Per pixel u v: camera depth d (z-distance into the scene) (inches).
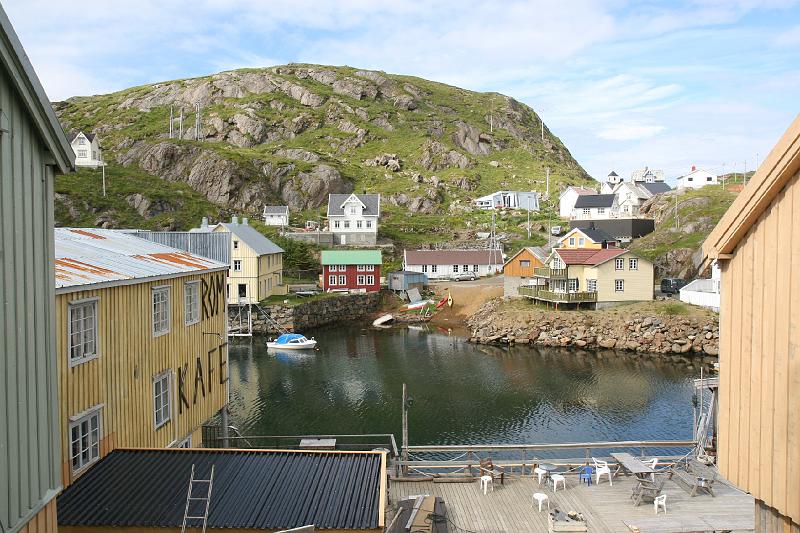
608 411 1344.7
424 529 581.0
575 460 838.5
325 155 5649.6
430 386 1571.1
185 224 3818.9
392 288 2950.3
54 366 346.3
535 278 2581.2
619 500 689.0
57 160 341.1
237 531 430.3
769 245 326.3
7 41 287.1
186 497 468.4
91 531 433.1
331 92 6948.8
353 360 1881.2
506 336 2162.9
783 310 313.4
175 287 757.3
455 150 5920.3
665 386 1547.7
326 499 464.8
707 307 2130.9
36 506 324.8
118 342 616.1
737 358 357.7
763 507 338.6
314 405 1406.3
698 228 3294.8
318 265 3373.5
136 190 4025.6
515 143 6796.3
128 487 485.1
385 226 4121.6
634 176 5989.2
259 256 2368.4
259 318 2325.3
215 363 898.1
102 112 6727.4
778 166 306.2
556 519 628.1
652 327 2043.6
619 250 2397.9
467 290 2847.0
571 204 4618.6
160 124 6225.4
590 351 2003.0
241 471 512.1
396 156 5634.8
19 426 308.8
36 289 327.9
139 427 658.8
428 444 1142.3
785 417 311.6
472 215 4559.5
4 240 295.3
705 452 814.5
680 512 650.2
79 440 542.9
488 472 742.5
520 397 1464.1
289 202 4584.2
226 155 4653.1
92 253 698.8
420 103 7273.6
